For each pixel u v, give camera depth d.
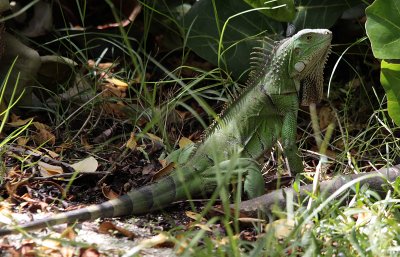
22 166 9.10
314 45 9.02
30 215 8.05
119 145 10.56
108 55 13.09
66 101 11.43
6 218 7.86
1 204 8.30
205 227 7.04
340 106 11.88
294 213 7.63
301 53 9.04
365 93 11.78
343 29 12.40
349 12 12.44
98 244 7.33
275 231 7.02
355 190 7.96
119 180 9.45
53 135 10.37
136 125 10.77
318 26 11.54
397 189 7.92
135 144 10.10
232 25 11.84
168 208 8.62
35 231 7.50
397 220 7.77
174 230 7.77
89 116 10.69
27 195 8.62
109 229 7.61
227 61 11.79
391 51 9.52
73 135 10.77
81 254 6.94
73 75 11.59
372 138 10.03
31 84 11.02
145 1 12.62
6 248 7.07
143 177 9.48
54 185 9.00
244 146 9.13
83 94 11.48
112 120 11.27
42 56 11.55
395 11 9.59
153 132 10.89
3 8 10.19
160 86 11.68
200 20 11.96
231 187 9.00
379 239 7.00
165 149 9.89
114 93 11.54
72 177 8.52
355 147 10.62
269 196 8.18
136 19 13.05
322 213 7.82
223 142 8.99
